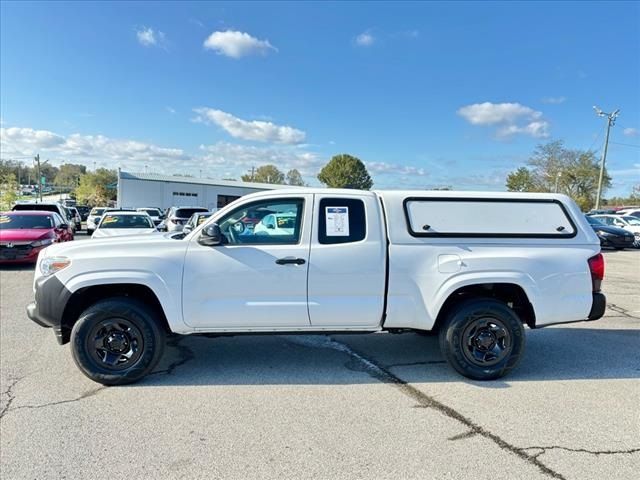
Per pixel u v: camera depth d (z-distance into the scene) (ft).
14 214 43.34
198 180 185.98
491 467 9.70
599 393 13.75
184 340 18.88
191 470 9.52
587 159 169.89
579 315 15.03
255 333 14.71
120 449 10.31
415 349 17.94
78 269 13.87
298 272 14.32
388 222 14.78
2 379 14.48
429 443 10.68
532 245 14.98
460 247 14.70
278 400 13.04
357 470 9.55
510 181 202.08
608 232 64.44
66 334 14.47
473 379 14.64
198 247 14.33
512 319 14.58
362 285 14.49
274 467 9.64
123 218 49.16
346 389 13.88
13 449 10.27
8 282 32.68
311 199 14.80
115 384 13.97
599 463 9.89
